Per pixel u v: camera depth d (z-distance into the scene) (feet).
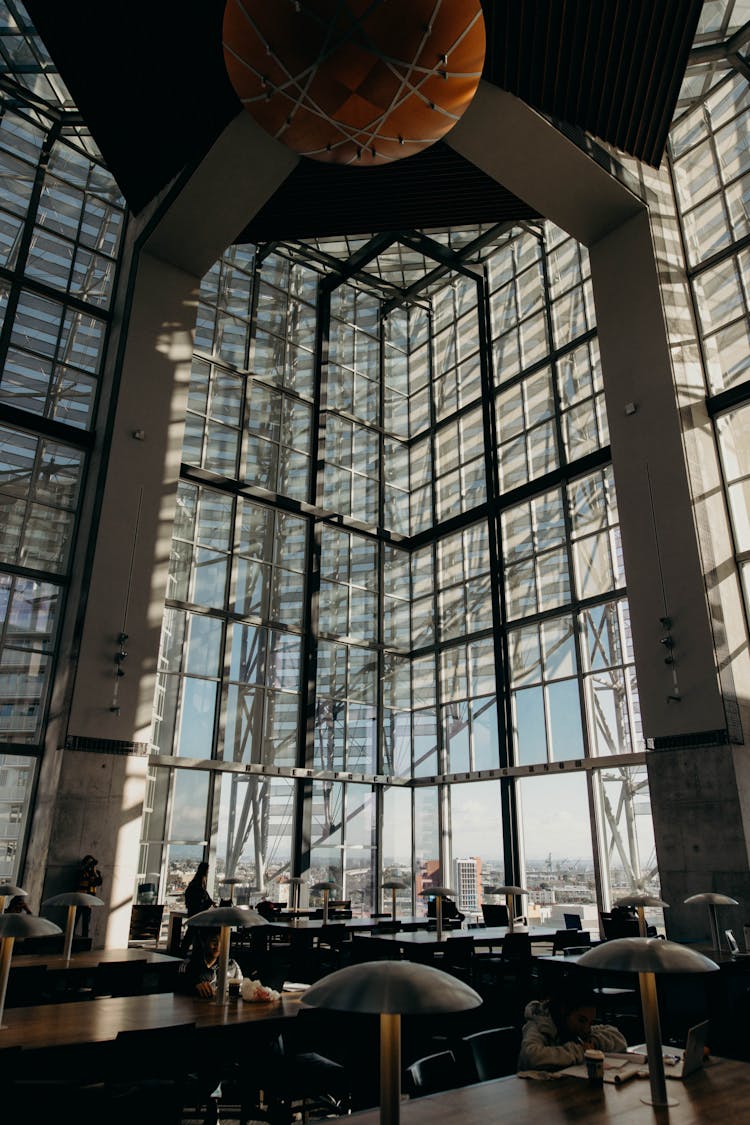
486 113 34.76
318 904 47.55
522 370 54.44
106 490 39.68
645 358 38.45
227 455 52.16
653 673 34.83
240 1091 13.52
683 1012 22.66
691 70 41.98
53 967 20.70
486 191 41.14
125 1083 10.96
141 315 43.27
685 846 32.09
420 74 16.90
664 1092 8.67
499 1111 8.41
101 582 38.24
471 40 16.90
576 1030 11.01
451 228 54.95
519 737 47.96
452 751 52.85
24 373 43.14
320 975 28.99
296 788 48.91
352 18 15.93
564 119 36.37
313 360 59.93
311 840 48.88
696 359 39.68
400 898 52.03
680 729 33.27
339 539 57.41
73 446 43.60
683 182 44.09
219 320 54.49
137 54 33.83
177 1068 10.70
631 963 8.35
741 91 41.68
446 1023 19.22
